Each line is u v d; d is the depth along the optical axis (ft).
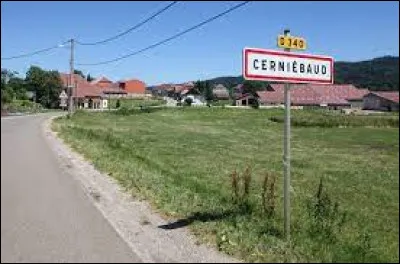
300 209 39.73
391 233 41.88
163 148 108.27
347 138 165.07
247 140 149.89
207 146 123.13
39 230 28.91
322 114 289.12
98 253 24.99
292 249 25.02
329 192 65.62
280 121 244.63
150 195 38.96
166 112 291.99
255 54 24.11
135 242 26.91
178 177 54.19
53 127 125.80
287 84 25.32
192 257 24.43
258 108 331.16
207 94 518.37
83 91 424.05
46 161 58.95
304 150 126.41
